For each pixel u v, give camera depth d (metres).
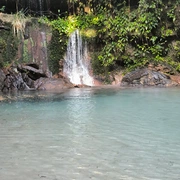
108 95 11.14
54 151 4.46
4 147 4.70
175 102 9.05
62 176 3.54
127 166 3.84
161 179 3.43
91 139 5.06
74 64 17.47
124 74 16.86
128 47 17.31
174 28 16.95
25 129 5.83
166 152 4.36
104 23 17.73
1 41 15.59
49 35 17.06
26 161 4.06
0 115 7.27
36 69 15.34
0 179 3.48
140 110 7.73
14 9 19.34
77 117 6.93
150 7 16.91
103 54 17.44
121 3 18.42
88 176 3.54
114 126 5.97
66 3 19.83
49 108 8.27
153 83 15.16
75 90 13.39
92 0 19.20
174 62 16.83
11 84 14.03
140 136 5.20
